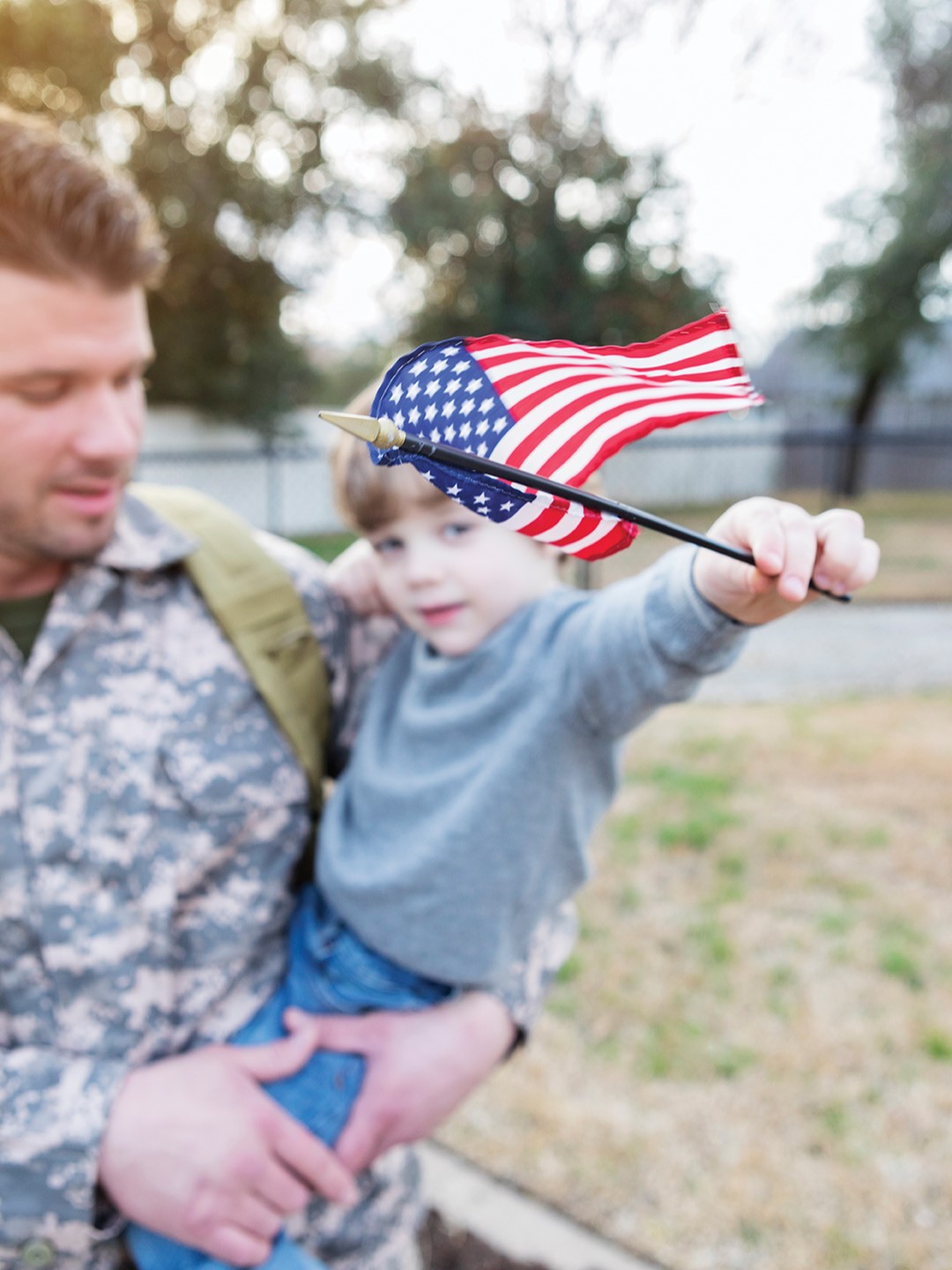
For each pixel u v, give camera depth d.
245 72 15.34
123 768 1.17
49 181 0.99
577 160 15.10
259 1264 1.08
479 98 14.92
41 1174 1.03
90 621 1.20
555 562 1.33
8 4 12.75
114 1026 1.14
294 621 1.33
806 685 6.84
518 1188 2.14
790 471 22.81
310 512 15.41
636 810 4.17
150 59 14.55
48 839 1.13
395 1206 1.37
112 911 1.14
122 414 1.10
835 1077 2.49
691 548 0.97
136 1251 1.13
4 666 1.16
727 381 0.85
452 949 1.20
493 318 15.83
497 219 15.62
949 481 23.06
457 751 1.20
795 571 0.76
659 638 0.95
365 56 15.49
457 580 1.21
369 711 1.38
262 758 1.26
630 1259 1.96
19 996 1.13
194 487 14.16
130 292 1.08
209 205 15.55
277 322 17.83
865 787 4.47
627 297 15.94
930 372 30.38
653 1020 2.71
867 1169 2.19
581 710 1.09
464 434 0.78
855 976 2.92
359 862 1.24
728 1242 2.01
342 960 1.26
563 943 1.40
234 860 1.25
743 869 3.61
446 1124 2.33
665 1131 2.30
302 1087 1.19
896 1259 1.96
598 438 0.78
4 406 1.02
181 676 1.24
